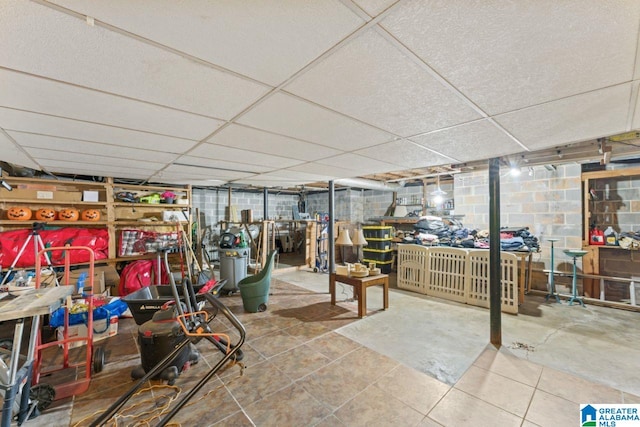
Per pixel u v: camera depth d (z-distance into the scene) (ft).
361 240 14.42
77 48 3.26
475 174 18.43
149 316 9.11
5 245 11.51
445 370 7.55
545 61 3.63
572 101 4.92
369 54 3.50
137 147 8.12
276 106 5.18
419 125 6.26
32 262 11.80
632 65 3.69
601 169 14.52
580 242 14.49
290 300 13.96
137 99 4.80
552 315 11.84
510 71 3.90
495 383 6.95
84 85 4.24
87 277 11.71
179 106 5.15
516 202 16.47
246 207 29.19
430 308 12.75
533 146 8.08
